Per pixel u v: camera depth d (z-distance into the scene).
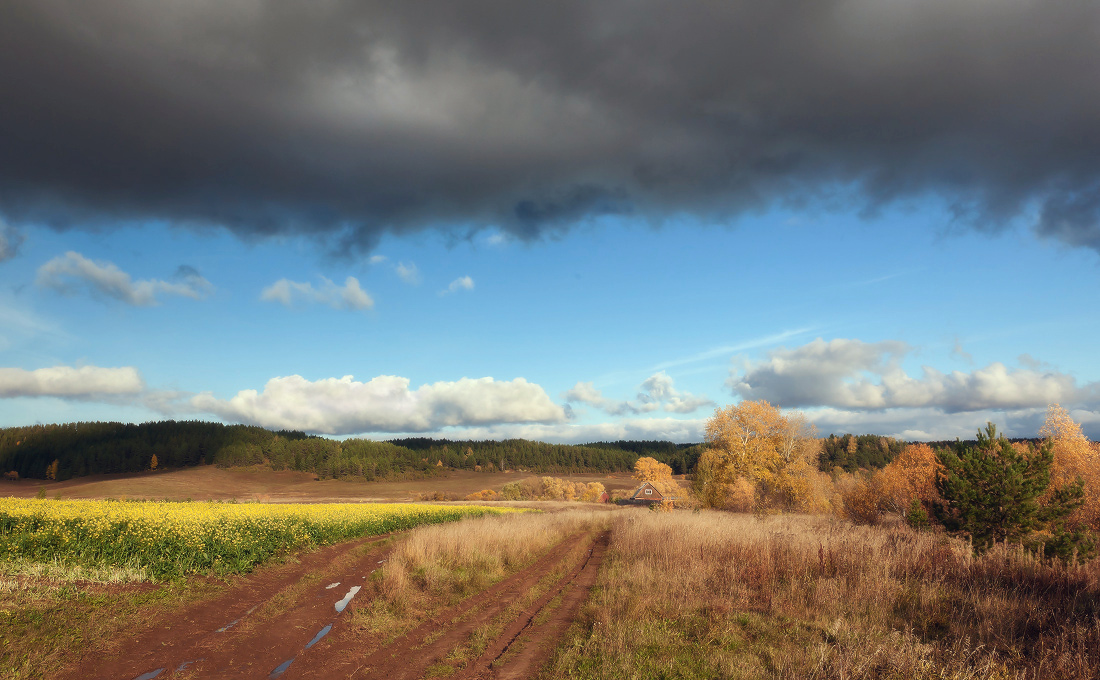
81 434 158.25
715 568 14.85
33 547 13.42
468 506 52.62
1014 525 17.44
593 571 17.73
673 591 12.35
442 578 15.47
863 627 9.41
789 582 12.66
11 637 8.22
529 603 13.33
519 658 9.05
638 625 10.05
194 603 11.76
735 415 53.94
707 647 8.88
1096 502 24.59
